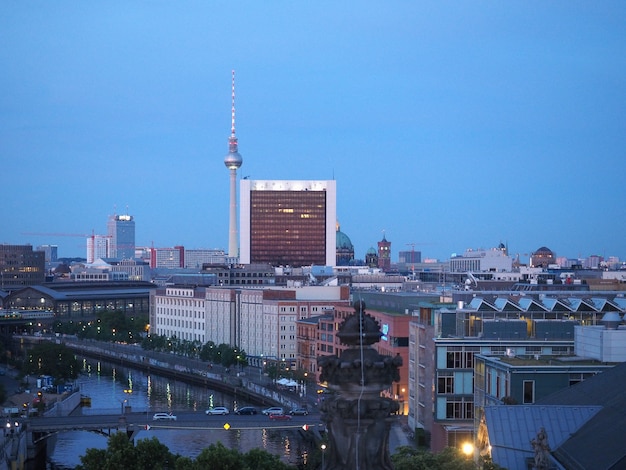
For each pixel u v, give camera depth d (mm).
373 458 46938
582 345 182000
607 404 129125
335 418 47156
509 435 125000
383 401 46906
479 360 186625
